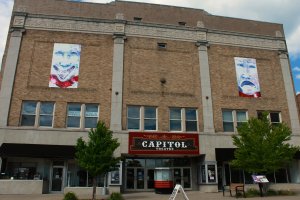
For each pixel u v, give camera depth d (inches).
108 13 1059.3
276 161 739.4
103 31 990.4
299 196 722.2
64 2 1043.9
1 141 835.4
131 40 1002.7
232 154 945.5
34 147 839.7
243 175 994.7
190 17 1127.6
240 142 797.9
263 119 827.4
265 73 1091.3
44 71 923.4
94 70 951.0
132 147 888.9
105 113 916.6
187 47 1041.5
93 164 639.8
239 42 1095.6
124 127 914.7
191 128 968.3
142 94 958.4
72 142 869.8
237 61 1072.2
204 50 1047.0
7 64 904.3
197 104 990.4
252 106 1037.2
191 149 928.3
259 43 1117.7
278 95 1077.8
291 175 1020.5
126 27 1010.1
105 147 662.5
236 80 1050.7
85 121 908.6
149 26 1029.2
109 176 856.3
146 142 902.4
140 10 1089.4
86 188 818.2
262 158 750.5
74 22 982.4
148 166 978.7
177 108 979.3
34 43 942.4
